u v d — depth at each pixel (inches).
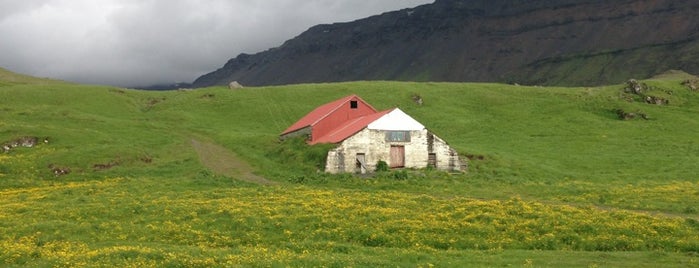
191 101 5516.7
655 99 5403.5
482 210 1878.7
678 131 4399.6
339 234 1643.7
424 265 1301.7
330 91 5866.1
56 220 1806.1
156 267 1209.4
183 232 1662.2
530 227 1697.8
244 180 2824.8
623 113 4906.5
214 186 2561.5
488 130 4611.2
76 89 5570.9
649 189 2484.0
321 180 2701.8
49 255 1341.0
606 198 2262.6
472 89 5890.8
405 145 3073.3
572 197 2292.1
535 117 4977.9
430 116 4972.9
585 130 4500.5
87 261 1242.6
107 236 1626.5
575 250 1534.2
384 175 2760.8
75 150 3171.8
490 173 3061.0
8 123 3946.9
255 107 5354.3
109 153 3132.4
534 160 3523.6
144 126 4439.0
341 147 2984.7
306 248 1485.0
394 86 5994.1
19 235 1617.9
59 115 4355.3
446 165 3112.7
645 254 1446.9
